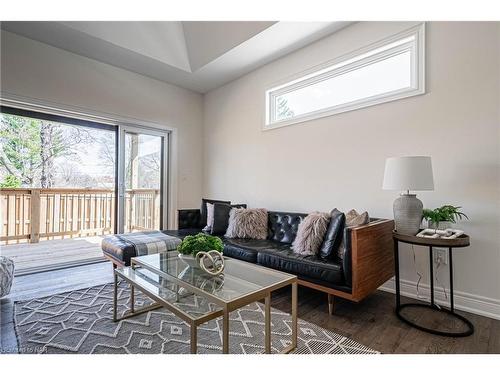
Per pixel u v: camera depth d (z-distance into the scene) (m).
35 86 3.05
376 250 2.11
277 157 3.52
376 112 2.61
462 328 1.81
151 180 4.18
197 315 1.30
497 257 1.98
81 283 2.66
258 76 3.76
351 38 2.79
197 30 3.35
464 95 2.12
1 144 3.78
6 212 4.04
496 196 1.98
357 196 2.74
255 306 2.17
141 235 3.03
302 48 3.23
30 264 3.18
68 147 4.31
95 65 3.50
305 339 1.67
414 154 2.36
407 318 1.95
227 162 4.27
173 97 4.32
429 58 2.29
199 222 3.70
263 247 2.58
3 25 2.77
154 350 1.53
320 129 3.06
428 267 2.29
